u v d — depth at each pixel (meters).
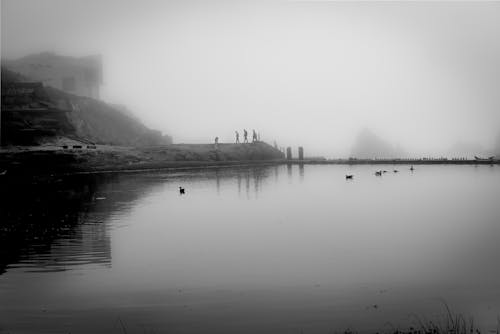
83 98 87.38
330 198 36.34
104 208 31.08
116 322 11.84
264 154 90.19
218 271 16.08
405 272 15.71
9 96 65.31
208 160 79.69
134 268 16.42
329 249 19.12
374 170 66.06
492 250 18.55
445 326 11.44
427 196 36.66
